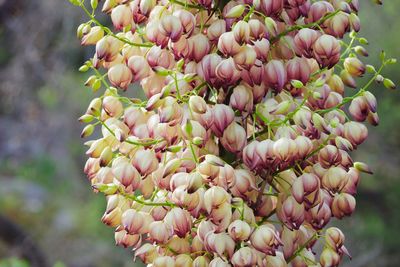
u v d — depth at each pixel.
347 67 1.08
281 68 1.01
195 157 1.00
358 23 1.05
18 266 3.09
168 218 1.02
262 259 1.02
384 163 4.67
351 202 1.06
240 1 1.03
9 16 5.20
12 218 5.56
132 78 1.06
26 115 5.68
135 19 1.05
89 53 5.11
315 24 1.04
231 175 1.00
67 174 5.97
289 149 0.99
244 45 0.99
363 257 4.55
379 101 4.39
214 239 1.00
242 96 1.01
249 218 1.01
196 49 1.02
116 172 1.04
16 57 5.39
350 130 1.06
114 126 1.07
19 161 6.11
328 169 1.04
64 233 5.47
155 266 1.04
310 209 1.05
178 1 1.04
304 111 1.01
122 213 1.06
